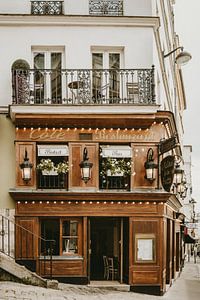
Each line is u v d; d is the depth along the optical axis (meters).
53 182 17.28
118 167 17.14
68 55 18.02
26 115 16.97
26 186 17.12
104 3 18.38
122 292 16.70
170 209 20.53
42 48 18.12
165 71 23.98
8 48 17.91
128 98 17.41
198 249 67.12
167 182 16.83
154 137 17.50
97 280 18.17
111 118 17.20
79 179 17.22
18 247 16.88
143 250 17.20
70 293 15.30
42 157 17.39
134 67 18.08
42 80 17.77
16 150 17.19
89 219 17.31
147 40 18.14
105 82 17.75
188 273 30.14
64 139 17.30
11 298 13.68
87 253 17.11
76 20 17.97
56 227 17.33
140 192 17.11
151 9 18.36
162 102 22.70
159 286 17.12
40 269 16.86
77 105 17.08
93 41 18.06
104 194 17.05
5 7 18.20
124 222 17.69
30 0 18.28
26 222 16.98
